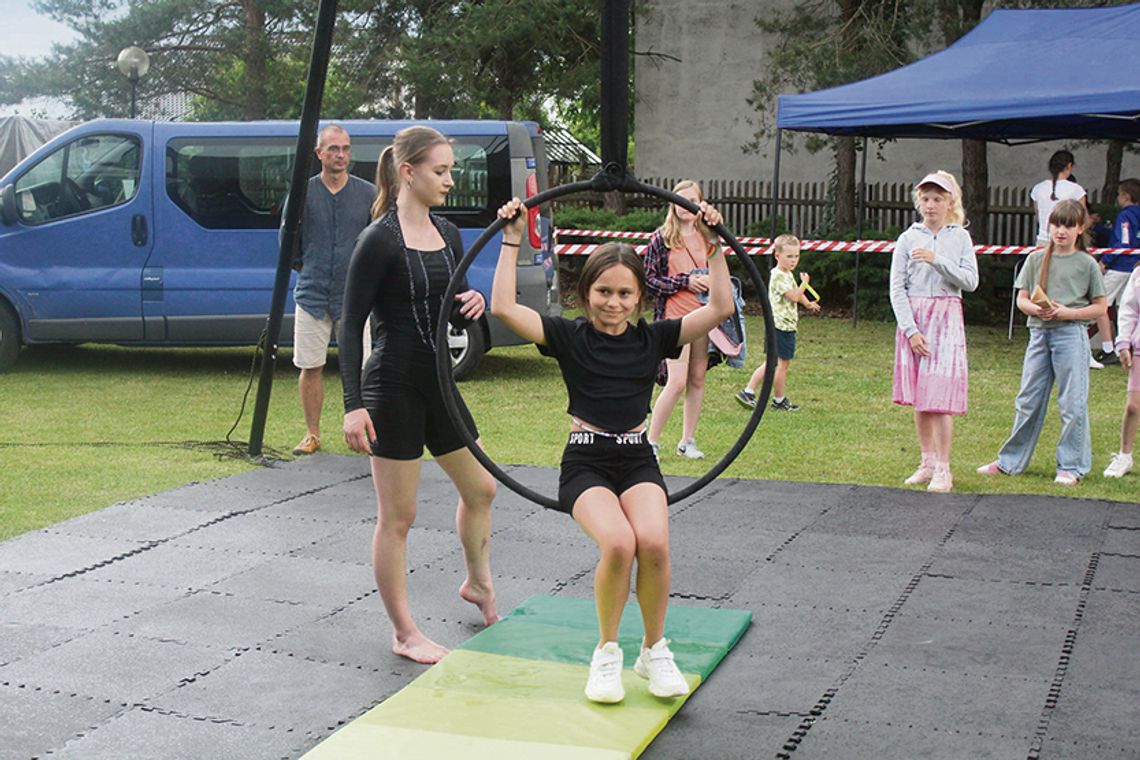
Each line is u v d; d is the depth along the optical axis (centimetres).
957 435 869
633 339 386
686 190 753
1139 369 721
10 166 1959
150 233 1090
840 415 947
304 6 2003
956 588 511
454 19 1892
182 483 714
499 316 376
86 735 372
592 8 1844
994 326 1565
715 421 927
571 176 2450
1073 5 1554
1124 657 431
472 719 371
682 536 594
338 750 351
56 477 726
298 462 770
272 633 462
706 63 2067
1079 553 560
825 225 1769
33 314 1101
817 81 1628
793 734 370
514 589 516
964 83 1176
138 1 2236
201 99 2394
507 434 866
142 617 479
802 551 567
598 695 380
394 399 421
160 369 1180
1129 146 1759
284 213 737
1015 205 1764
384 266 415
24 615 480
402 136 425
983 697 396
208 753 360
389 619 470
